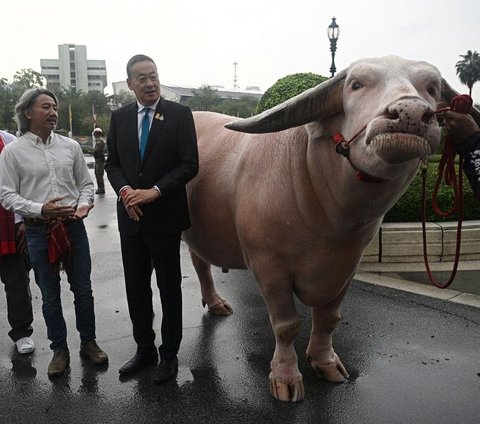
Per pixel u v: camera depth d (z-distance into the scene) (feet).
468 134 6.51
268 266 9.07
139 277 10.23
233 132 10.66
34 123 10.29
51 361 10.70
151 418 8.98
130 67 9.64
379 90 6.30
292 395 9.41
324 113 7.19
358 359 10.93
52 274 10.59
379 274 16.42
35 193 10.37
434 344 11.56
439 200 17.94
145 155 9.59
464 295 14.47
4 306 14.65
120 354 11.46
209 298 13.74
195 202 10.64
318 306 9.75
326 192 7.79
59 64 426.51
